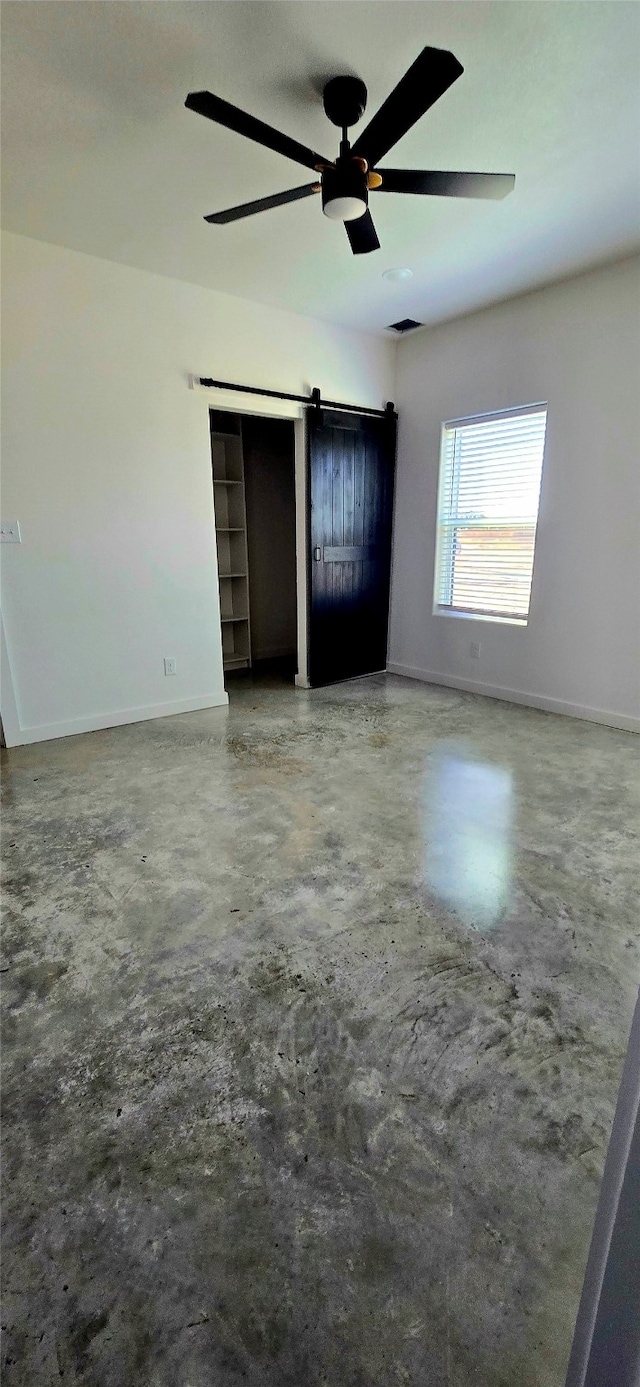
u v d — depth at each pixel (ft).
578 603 12.82
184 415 12.44
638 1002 1.79
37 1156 3.97
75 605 11.77
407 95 5.17
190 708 13.87
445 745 11.51
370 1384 2.93
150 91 6.55
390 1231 3.56
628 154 7.64
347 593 16.19
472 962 5.72
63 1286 3.31
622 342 11.23
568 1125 4.18
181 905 6.58
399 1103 4.34
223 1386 2.92
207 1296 3.27
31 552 11.06
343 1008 5.17
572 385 12.11
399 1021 5.04
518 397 13.14
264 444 18.16
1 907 6.55
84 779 9.95
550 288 12.12
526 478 13.55
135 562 12.39
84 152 7.57
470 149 7.53
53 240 10.09
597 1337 1.72
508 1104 4.33
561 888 6.88
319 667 16.06
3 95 6.53
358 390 15.23
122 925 6.25
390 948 5.90
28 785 9.71
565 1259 3.41
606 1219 1.82
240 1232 3.56
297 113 7.04
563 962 5.71
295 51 6.07
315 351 14.17
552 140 7.37
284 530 19.20
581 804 9.02
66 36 5.84
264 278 11.68
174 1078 4.54
